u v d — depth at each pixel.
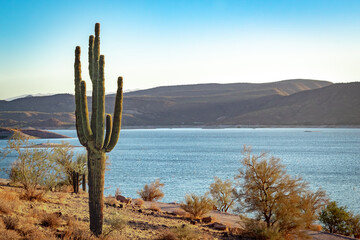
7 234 9.01
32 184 15.70
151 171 69.94
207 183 53.25
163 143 178.12
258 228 16.59
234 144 159.62
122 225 12.03
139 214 18.55
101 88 10.77
